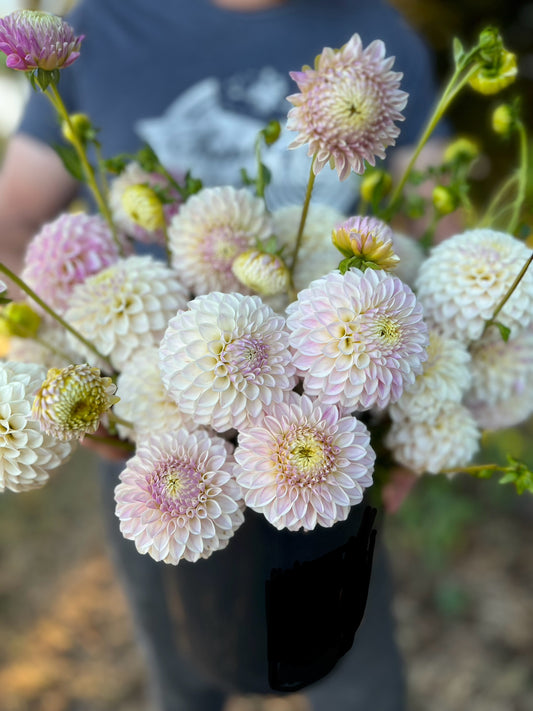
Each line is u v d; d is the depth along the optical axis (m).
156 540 0.41
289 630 0.49
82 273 0.53
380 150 0.43
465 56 0.48
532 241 0.62
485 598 1.57
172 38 0.91
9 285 0.64
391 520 1.62
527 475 0.49
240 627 0.52
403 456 0.51
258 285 0.47
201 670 0.67
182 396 0.41
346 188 0.86
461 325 0.50
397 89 0.43
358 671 0.85
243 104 0.90
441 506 1.63
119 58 0.92
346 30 0.92
